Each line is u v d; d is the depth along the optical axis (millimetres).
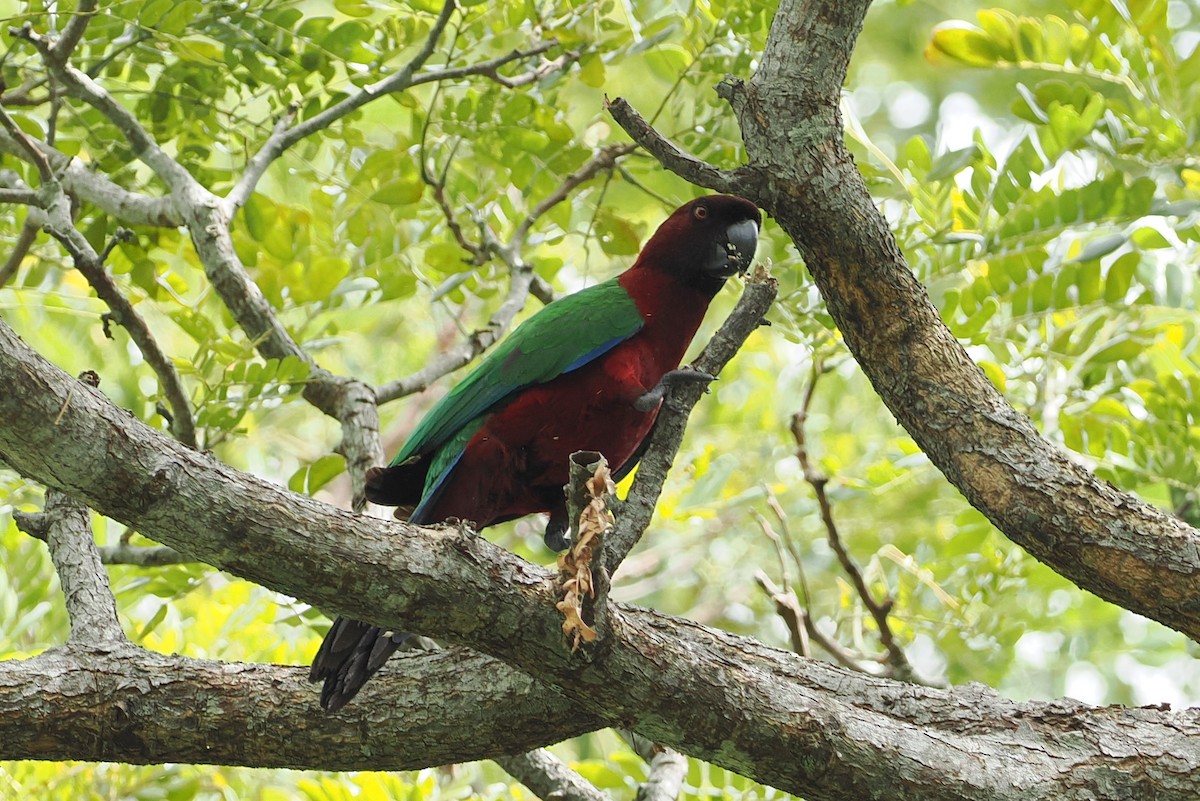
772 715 6770
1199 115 11344
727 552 18500
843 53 7500
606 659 6395
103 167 12352
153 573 11008
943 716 7613
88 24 10508
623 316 9891
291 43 11180
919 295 7676
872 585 14398
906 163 11531
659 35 11609
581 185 12992
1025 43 11117
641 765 11406
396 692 7500
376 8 11023
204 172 12680
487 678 7465
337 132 12312
